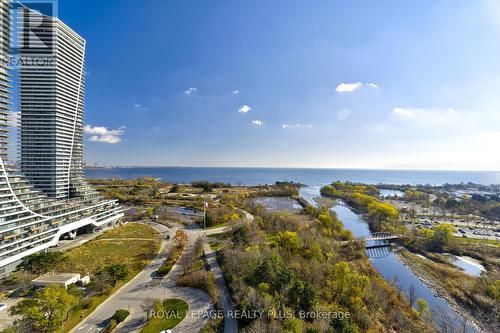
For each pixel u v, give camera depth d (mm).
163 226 136375
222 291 66625
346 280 68625
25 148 122438
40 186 122438
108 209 141625
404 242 131000
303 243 101000
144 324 53312
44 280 67938
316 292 61156
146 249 99438
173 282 72312
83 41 140875
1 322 54312
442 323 67125
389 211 161875
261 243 93812
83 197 130625
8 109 91875
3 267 80375
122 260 88438
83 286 70125
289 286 60969
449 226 135125
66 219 112938
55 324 48219
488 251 117688
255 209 167875
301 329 49125
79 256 92250
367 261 104062
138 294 65750
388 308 69625
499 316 70875
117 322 53219
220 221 141500
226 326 52812
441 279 94688
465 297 81312
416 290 86812
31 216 95188
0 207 84000
